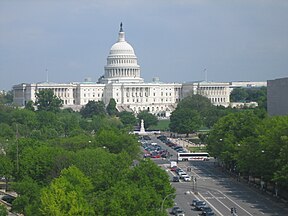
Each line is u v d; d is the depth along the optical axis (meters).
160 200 193.38
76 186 197.25
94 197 197.50
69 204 179.62
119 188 189.50
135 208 179.75
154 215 181.50
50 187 191.38
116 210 176.50
